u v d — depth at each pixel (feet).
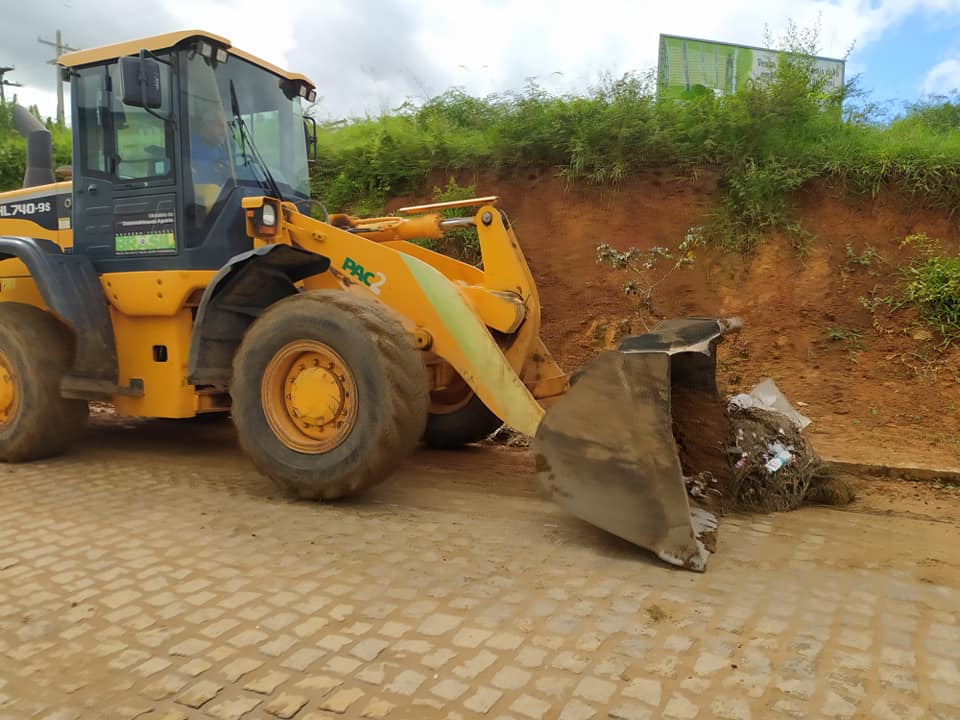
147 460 18.44
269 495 15.14
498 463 18.44
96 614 9.67
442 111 34.55
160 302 16.97
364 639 8.91
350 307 14.01
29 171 22.24
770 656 8.48
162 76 16.74
